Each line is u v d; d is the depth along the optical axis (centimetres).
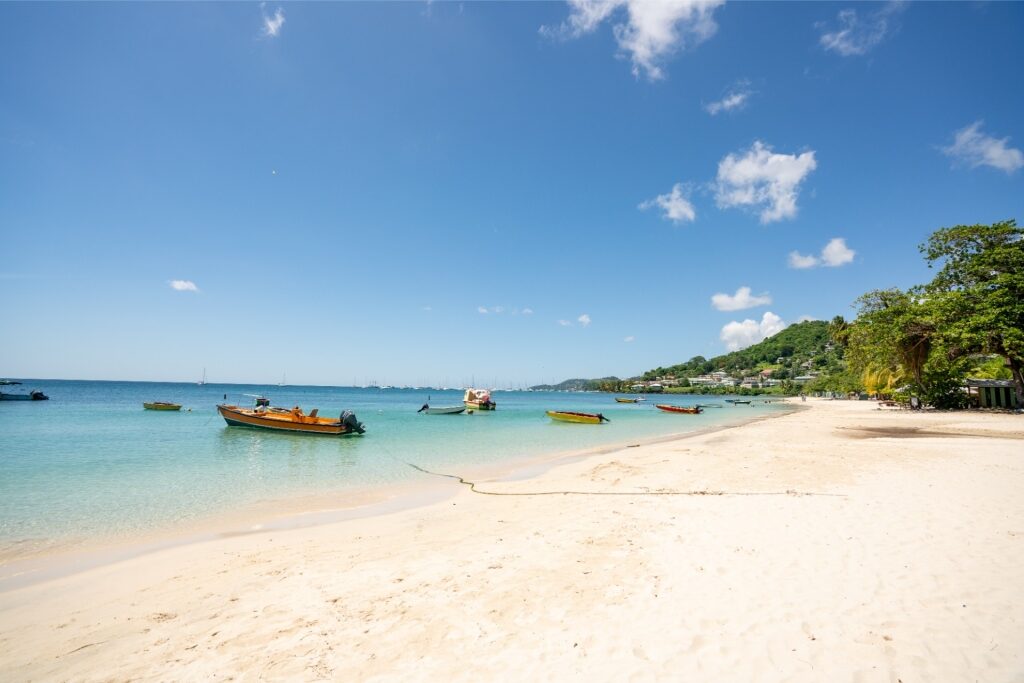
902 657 407
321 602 584
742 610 499
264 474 1587
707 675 394
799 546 674
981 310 2991
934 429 2377
